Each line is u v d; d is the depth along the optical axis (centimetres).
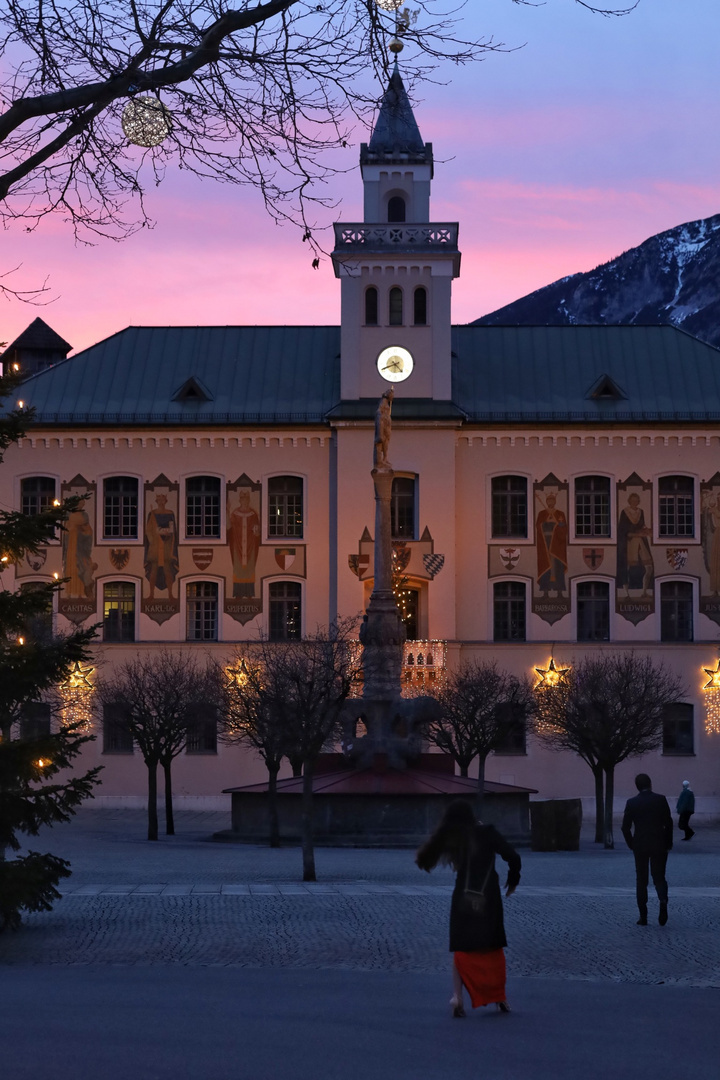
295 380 8031
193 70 1473
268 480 7781
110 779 7550
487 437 7769
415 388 7750
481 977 1498
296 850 4672
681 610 7719
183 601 7719
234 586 7725
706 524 7719
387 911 2416
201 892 2781
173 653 7650
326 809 4988
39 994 1584
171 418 7806
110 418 7806
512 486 7781
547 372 8069
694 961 1911
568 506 7744
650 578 7706
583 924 2280
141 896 2666
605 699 5584
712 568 7700
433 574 7612
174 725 5653
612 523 7725
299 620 7719
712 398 7881
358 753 5259
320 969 1819
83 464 7812
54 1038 1332
